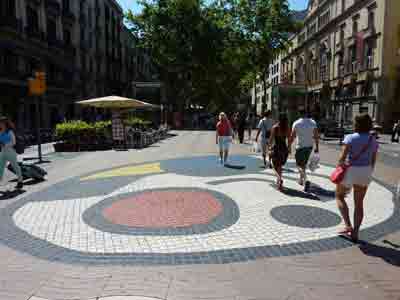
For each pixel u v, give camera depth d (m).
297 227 4.91
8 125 7.36
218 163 10.98
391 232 4.72
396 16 28.81
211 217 5.36
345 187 4.45
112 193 6.95
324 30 44.44
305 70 54.12
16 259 3.86
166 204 6.09
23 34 25.44
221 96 55.19
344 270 3.57
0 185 7.82
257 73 48.66
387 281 3.33
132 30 44.50
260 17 41.66
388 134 28.88
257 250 4.09
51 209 5.84
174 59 42.94
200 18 41.88
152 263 3.73
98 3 43.88
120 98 16.70
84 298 3.02
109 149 15.98
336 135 25.33
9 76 23.39
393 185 7.89
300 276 3.44
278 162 7.18
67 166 10.55
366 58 32.44
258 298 3.03
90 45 41.22
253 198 6.52
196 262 3.76
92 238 4.49
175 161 11.48
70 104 35.22
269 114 10.25
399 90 29.05
